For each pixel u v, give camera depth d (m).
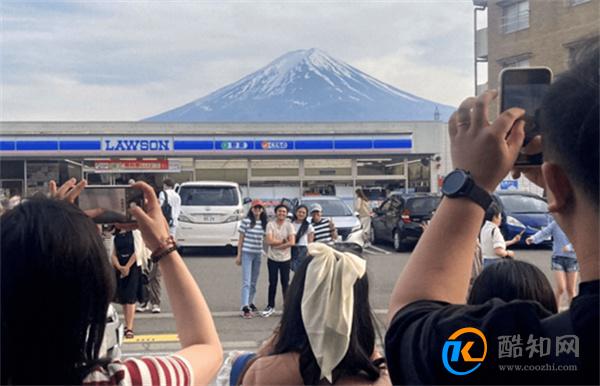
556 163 1.21
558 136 1.19
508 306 1.23
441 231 1.37
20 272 1.34
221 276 11.91
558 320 1.21
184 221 13.33
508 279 2.69
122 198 1.81
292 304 2.34
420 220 13.91
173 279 1.82
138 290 7.60
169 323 8.37
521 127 1.36
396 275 10.68
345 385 2.24
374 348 2.33
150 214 1.84
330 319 2.24
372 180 14.41
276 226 8.87
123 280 7.47
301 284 2.34
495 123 1.34
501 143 1.33
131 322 7.58
